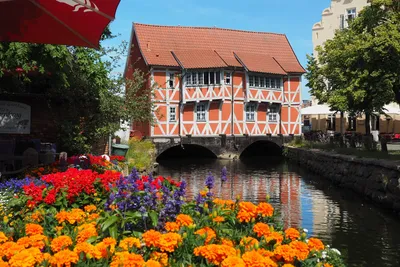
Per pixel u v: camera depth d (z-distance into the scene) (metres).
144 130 35.84
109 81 15.58
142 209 4.16
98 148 15.44
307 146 31.42
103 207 5.11
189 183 20.02
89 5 5.06
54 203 5.39
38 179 7.20
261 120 38.00
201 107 36.28
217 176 23.25
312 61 25.78
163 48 36.81
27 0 5.31
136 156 19.58
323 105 36.66
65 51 9.77
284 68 39.09
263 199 15.67
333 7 41.72
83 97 13.70
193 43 38.12
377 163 14.92
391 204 13.22
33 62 9.47
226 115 36.34
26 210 5.26
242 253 3.64
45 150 11.57
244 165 30.30
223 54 38.09
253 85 37.09
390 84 16.03
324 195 16.69
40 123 13.45
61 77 10.45
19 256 3.05
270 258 3.53
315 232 10.66
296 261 3.72
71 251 3.33
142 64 36.72
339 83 21.25
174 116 35.69
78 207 5.54
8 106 13.13
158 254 3.51
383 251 9.03
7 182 6.85
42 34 6.29
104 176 5.80
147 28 37.97
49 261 3.22
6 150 10.21
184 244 3.73
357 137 26.64
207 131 36.12
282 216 12.56
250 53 39.41
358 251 9.07
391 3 16.86
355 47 16.98
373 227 11.20
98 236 4.01
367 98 19.08
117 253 3.31
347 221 11.92
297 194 16.92
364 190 16.03
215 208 4.63
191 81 35.88
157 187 5.25
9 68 9.84
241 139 36.25
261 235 4.00
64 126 13.17
